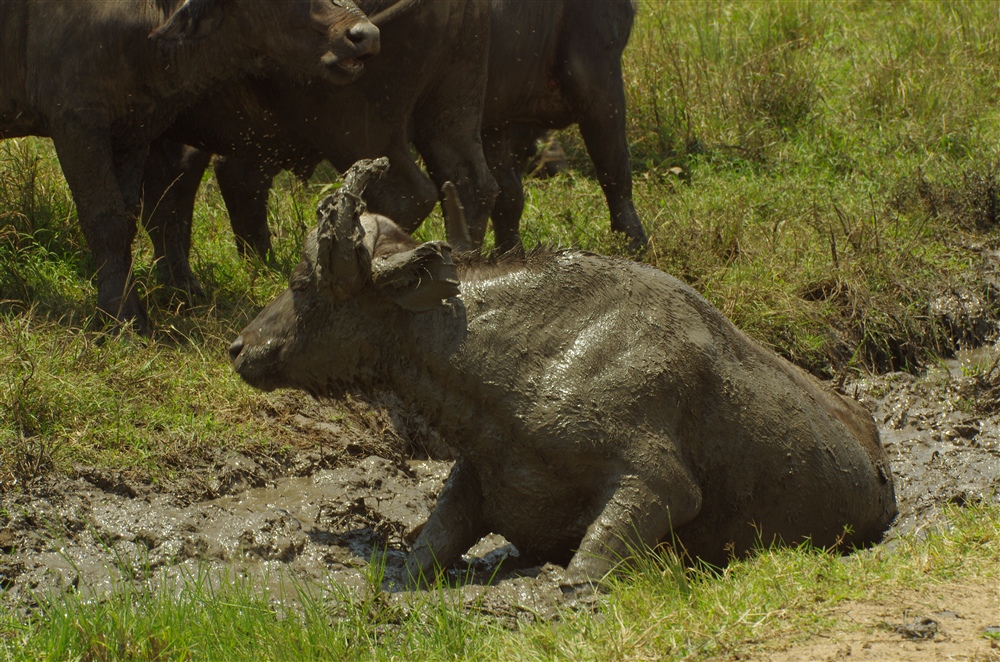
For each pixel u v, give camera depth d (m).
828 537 19.39
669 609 14.75
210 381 23.22
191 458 21.22
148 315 25.34
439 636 14.80
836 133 39.84
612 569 16.25
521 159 34.00
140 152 25.70
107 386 22.34
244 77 25.38
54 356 22.58
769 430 18.31
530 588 16.39
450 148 26.97
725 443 18.00
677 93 40.91
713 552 18.48
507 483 17.56
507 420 17.19
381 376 17.66
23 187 29.53
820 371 28.00
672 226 32.03
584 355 17.19
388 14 24.47
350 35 23.20
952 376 28.34
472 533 18.11
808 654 13.12
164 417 21.89
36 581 17.48
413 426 23.89
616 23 31.28
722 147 39.03
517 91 29.81
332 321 17.47
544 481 17.33
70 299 25.84
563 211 33.72
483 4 26.25
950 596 14.42
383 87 25.33
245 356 17.84
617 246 30.25
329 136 25.86
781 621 14.03
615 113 31.55
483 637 14.88
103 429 21.20
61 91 23.94
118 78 23.98
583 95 30.94
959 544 16.16
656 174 36.81
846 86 42.94
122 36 23.73
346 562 18.67
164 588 16.19
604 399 16.98
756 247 31.19
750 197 34.97
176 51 23.88
